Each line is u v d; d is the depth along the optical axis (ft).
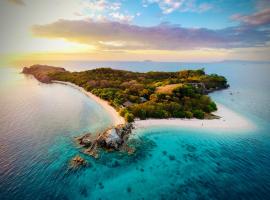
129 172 103.86
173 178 100.37
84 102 258.78
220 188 93.45
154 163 113.70
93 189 89.76
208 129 163.94
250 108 232.53
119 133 136.87
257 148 134.00
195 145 138.00
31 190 87.10
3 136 144.15
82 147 126.52
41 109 224.74
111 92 269.23
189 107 203.62
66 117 193.57
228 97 298.15
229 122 180.24
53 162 109.09
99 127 164.86
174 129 162.81
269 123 180.14
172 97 225.15
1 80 517.96
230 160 119.03
